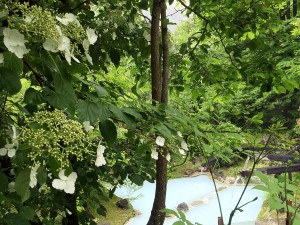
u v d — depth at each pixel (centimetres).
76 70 101
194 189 834
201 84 297
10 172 110
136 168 205
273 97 730
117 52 194
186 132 167
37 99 92
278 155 504
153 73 186
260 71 241
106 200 216
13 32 82
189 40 246
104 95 111
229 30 239
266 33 274
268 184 120
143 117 127
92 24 190
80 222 205
